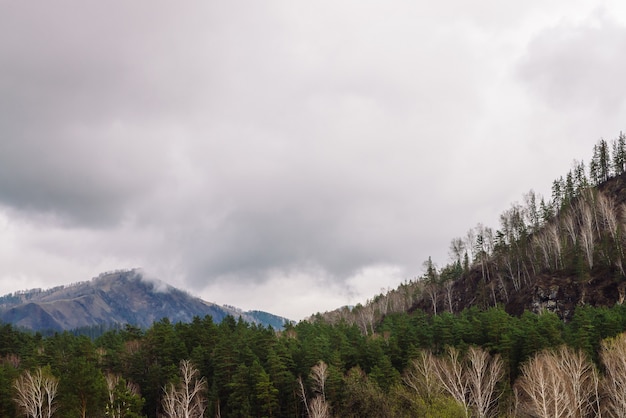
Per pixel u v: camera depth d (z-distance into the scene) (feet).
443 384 214.07
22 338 392.27
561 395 177.06
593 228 517.96
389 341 320.91
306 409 261.65
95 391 218.18
